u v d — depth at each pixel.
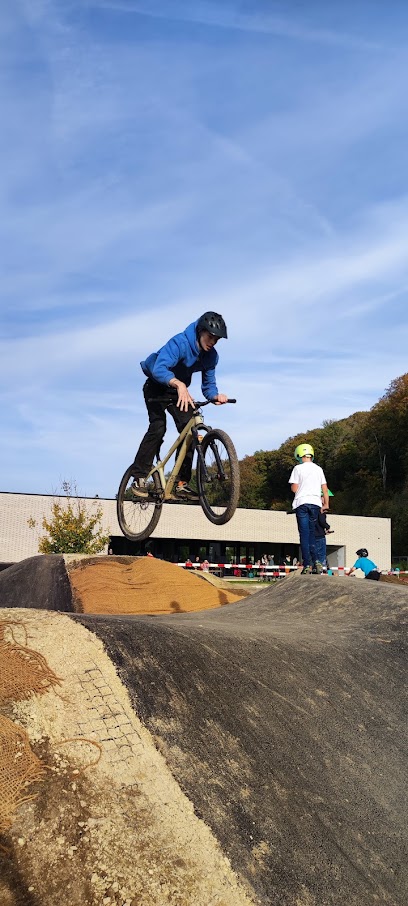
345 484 69.50
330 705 4.08
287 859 2.81
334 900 2.71
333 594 6.69
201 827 2.77
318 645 4.84
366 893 2.82
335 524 39.38
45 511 31.38
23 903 2.28
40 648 3.46
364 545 39.75
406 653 5.07
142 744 3.08
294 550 39.81
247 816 2.94
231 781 3.11
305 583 7.32
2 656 3.31
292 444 72.19
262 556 38.84
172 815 2.78
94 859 2.47
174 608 10.48
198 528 36.00
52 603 10.02
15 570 11.34
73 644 3.55
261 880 2.65
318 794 3.29
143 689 3.42
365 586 6.69
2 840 2.45
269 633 4.90
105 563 11.55
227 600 11.05
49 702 3.12
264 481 72.94
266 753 3.41
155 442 5.68
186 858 2.61
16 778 2.70
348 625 5.75
